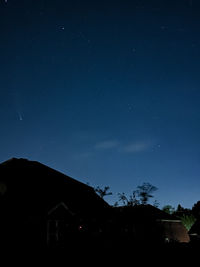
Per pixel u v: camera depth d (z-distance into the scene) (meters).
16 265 8.10
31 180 16.53
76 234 12.45
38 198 14.56
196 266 8.94
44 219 13.40
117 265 8.63
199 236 25.48
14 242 11.84
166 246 11.42
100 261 8.88
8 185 14.24
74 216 15.28
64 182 20.16
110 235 13.20
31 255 8.80
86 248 10.16
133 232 14.44
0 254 8.80
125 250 10.39
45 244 12.61
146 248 10.91
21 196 13.86
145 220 15.98
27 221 12.70
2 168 16.59
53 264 8.21
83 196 19.81
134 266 8.66
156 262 9.21
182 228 29.86
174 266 8.89
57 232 13.54
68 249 9.79
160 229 16.14
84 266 8.29
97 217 17.12
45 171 19.75
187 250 10.84
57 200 15.43
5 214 12.53
